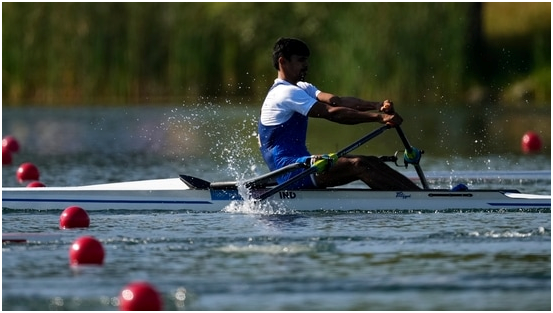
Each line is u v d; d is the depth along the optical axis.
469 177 62.50
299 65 46.34
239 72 125.19
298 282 31.25
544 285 30.81
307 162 44.88
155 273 32.56
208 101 124.31
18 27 122.62
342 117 44.97
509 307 28.48
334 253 35.72
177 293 29.97
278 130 46.12
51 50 122.94
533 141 80.62
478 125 99.25
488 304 28.77
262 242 37.91
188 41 124.19
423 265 33.56
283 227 41.34
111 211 46.84
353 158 45.78
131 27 123.38
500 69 128.38
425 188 47.75
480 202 46.19
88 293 29.94
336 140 88.00
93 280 31.58
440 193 46.06
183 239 38.69
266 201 46.06
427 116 107.69
